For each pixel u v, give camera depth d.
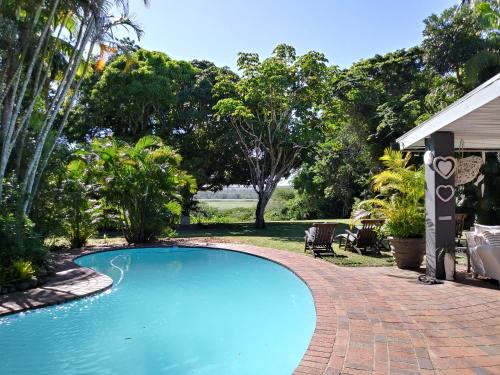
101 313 6.23
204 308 6.52
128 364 4.43
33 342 5.02
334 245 12.13
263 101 18.38
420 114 19.45
